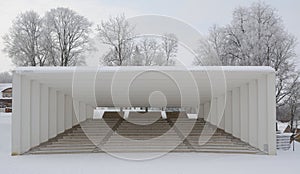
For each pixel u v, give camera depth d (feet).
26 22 145.59
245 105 69.10
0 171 43.78
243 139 69.21
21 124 62.49
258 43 123.75
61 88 71.20
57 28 145.38
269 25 125.90
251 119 65.92
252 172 42.24
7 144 75.46
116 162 51.57
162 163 50.26
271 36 123.75
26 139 62.85
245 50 125.59
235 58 128.47
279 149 72.64
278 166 47.01
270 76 60.39
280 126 130.52
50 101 72.02
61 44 145.18
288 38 123.13
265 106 61.77
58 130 74.95
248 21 128.47
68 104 78.59
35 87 66.28
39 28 146.72
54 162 51.75
